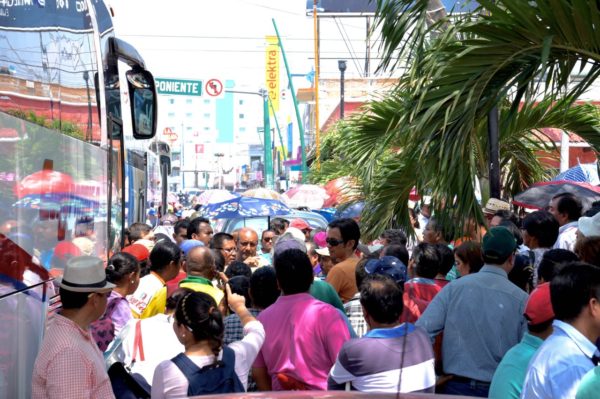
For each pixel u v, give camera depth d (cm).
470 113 624
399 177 1104
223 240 1045
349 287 784
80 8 746
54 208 600
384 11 643
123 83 1556
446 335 599
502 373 478
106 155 870
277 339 579
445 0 701
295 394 279
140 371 573
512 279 735
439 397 278
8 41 499
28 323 527
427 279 686
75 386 477
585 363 403
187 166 10988
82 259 502
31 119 545
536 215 800
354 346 514
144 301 782
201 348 499
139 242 1024
